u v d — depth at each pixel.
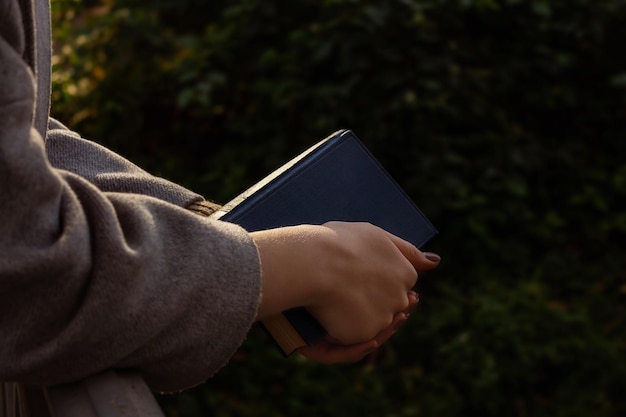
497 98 3.56
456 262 3.38
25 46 0.65
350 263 0.72
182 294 0.62
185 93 3.32
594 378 2.97
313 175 0.82
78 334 0.60
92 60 3.54
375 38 3.34
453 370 2.99
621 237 3.59
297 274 0.69
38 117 0.74
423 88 3.35
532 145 3.51
